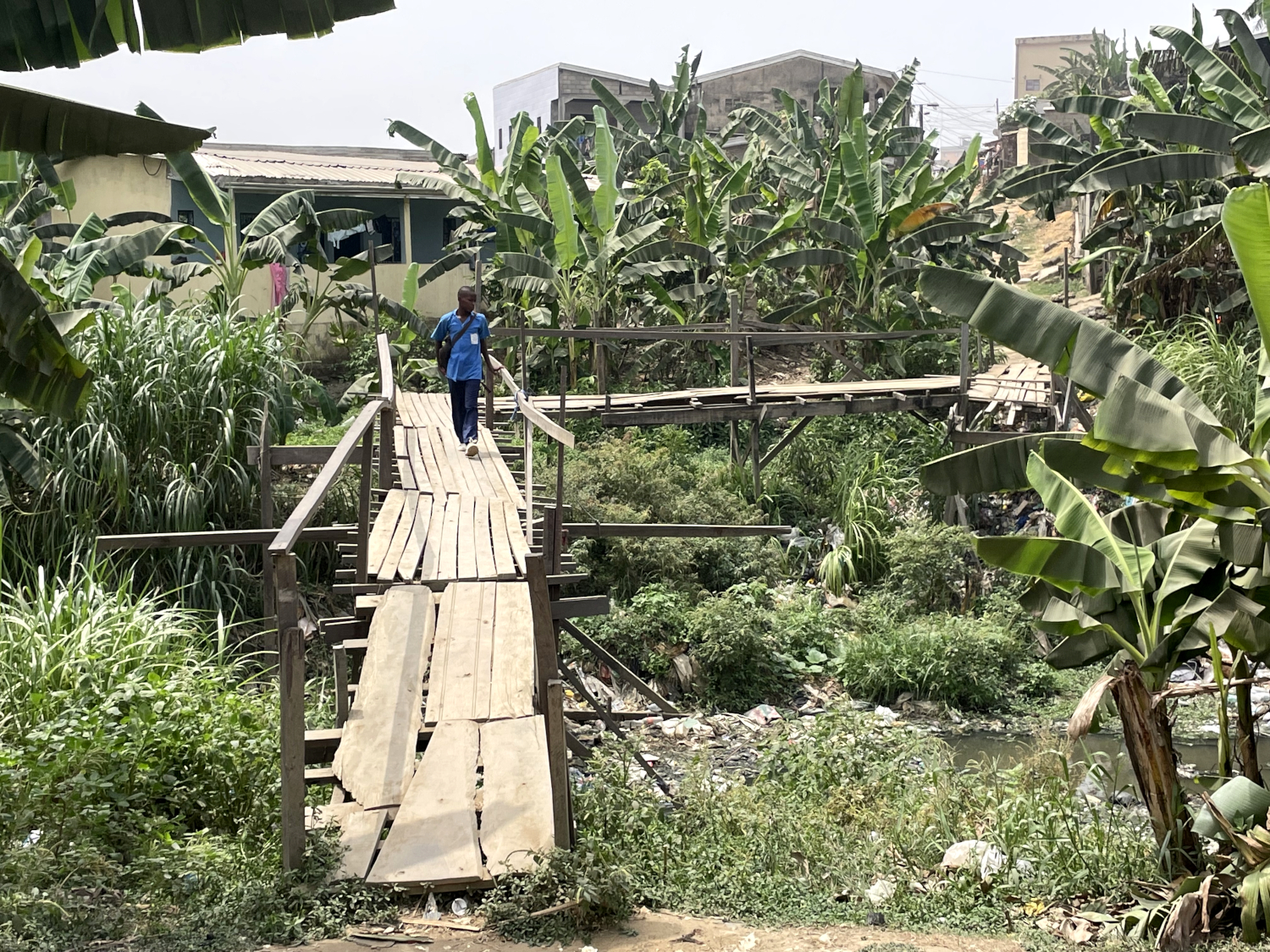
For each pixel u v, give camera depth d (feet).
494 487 38.01
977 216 88.94
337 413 56.03
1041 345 21.91
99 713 22.43
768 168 88.22
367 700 20.66
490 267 73.36
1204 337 60.29
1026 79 209.36
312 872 16.07
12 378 24.71
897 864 23.17
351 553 32.04
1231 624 22.24
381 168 90.74
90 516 41.60
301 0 17.79
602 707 34.14
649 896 17.97
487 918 15.53
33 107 18.88
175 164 54.39
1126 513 26.91
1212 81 59.21
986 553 23.08
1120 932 19.38
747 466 63.57
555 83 141.90
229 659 39.24
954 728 44.93
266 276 74.74
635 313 80.02
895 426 68.54
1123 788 33.06
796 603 53.72
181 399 43.04
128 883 17.10
